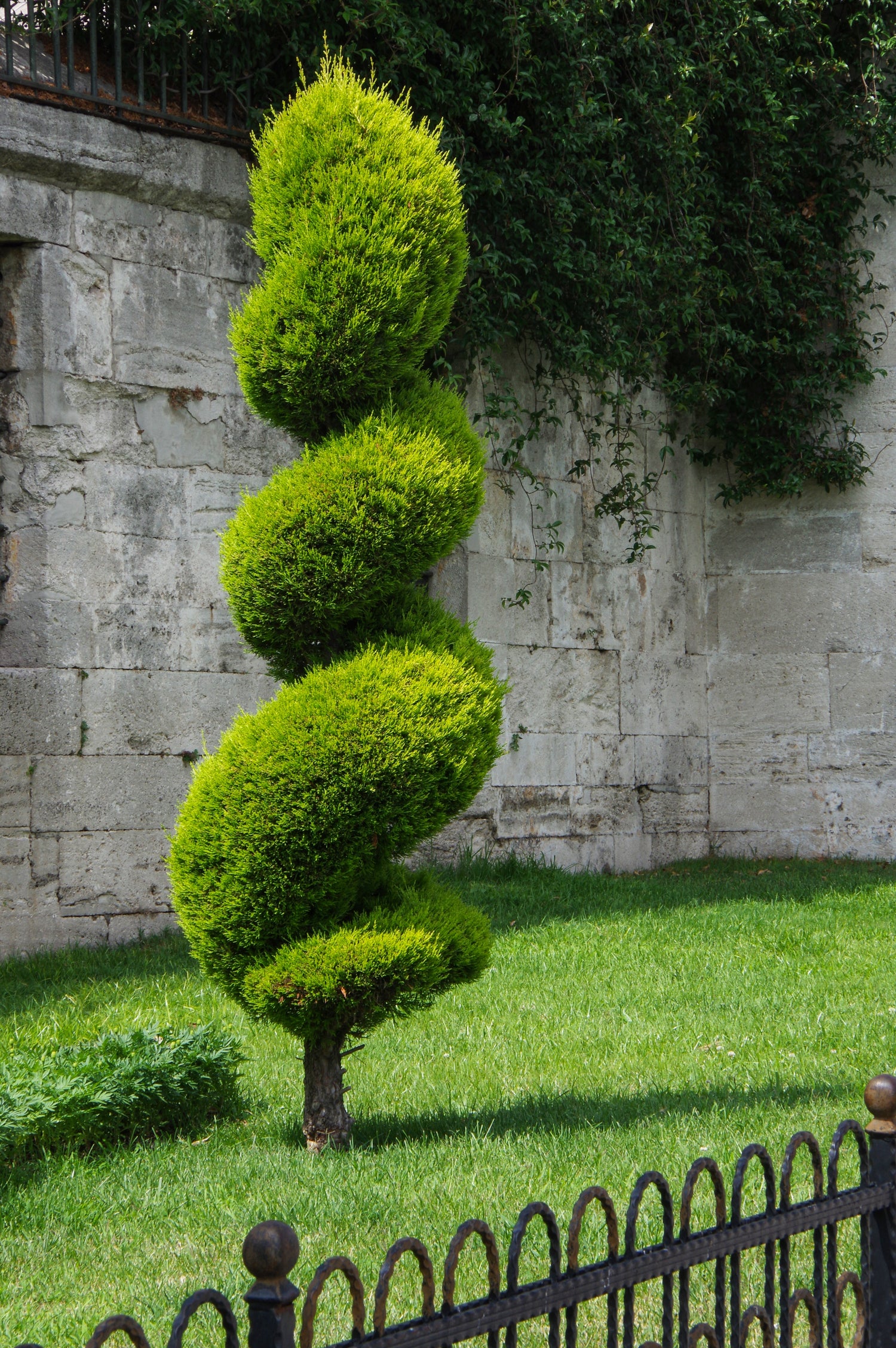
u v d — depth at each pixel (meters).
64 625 9.16
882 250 13.45
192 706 9.78
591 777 12.77
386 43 9.84
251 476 10.16
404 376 5.39
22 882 8.88
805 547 13.84
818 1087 5.83
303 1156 5.02
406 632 5.26
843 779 13.64
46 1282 3.90
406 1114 5.64
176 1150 5.14
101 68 9.84
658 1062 6.28
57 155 9.02
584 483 12.75
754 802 13.98
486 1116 5.55
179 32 9.51
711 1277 4.00
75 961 8.48
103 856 9.27
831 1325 2.94
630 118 11.60
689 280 12.00
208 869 5.02
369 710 4.89
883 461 13.51
